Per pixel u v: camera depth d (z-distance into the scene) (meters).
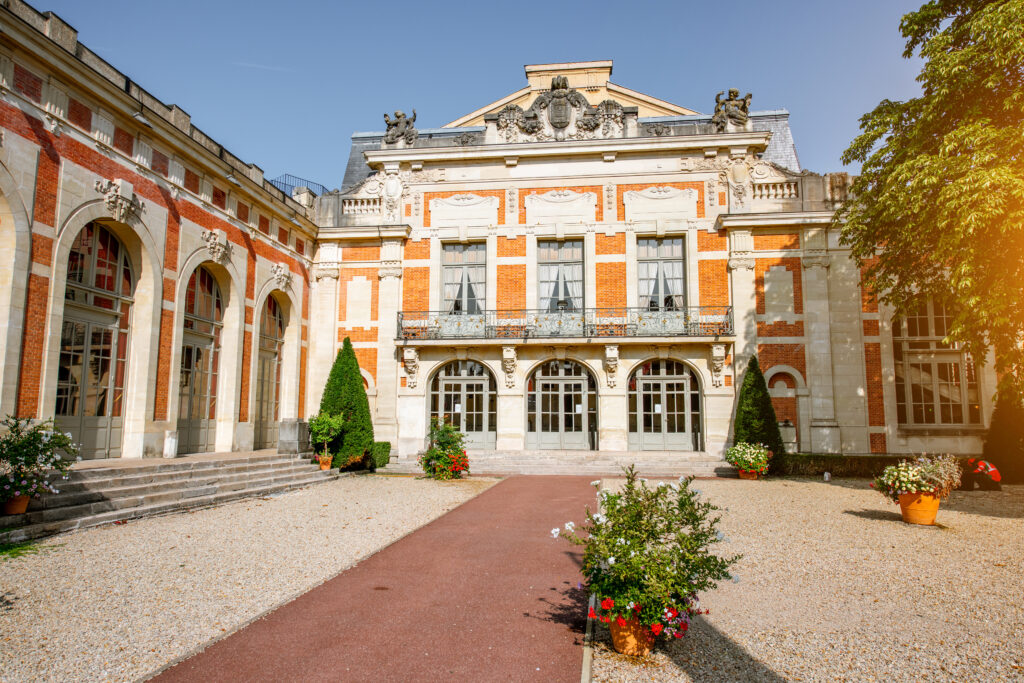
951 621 5.62
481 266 21.41
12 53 10.64
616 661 4.70
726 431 19.12
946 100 12.55
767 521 10.16
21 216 10.75
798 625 5.51
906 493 10.15
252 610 5.81
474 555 7.88
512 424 19.91
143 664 4.61
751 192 20.28
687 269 20.25
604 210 20.75
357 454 17.00
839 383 19.05
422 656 4.79
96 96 12.34
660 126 21.09
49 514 8.76
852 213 15.66
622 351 19.86
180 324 14.73
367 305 21.20
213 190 16.20
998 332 12.18
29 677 4.36
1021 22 11.02
